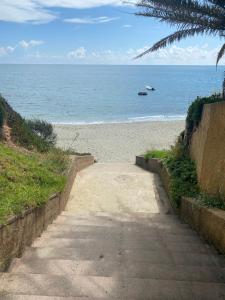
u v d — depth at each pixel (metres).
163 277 4.96
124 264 5.38
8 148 10.12
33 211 6.52
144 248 6.59
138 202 11.41
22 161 9.23
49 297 3.90
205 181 8.91
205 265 5.64
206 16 9.98
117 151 26.75
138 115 50.25
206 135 9.20
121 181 13.64
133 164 19.50
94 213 9.83
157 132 34.19
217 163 8.11
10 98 68.50
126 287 4.36
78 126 37.00
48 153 11.78
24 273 4.64
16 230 5.50
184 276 5.00
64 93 80.12
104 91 86.88
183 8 9.82
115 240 7.07
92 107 57.78
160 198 11.80
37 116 47.44
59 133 32.81
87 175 14.45
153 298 4.17
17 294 3.99
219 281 4.88
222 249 6.17
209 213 6.95
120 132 34.00
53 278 4.46
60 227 7.84
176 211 10.08
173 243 6.94
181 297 4.21
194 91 89.31
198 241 7.19
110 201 11.43
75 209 10.51
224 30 10.30
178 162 11.78
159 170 14.50
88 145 28.50
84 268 5.13
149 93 82.94
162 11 10.10
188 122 12.26
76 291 4.22
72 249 6.18
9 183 7.20
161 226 8.59
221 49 11.59
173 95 78.81
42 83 113.75
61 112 52.06
